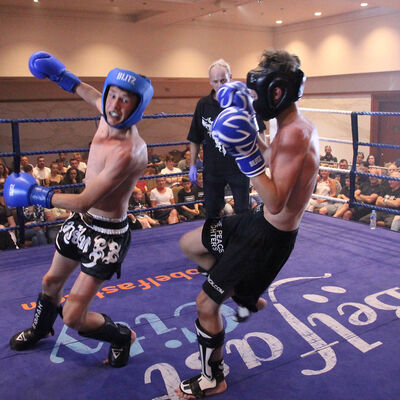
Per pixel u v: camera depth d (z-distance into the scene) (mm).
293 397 1877
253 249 1762
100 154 1840
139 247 3668
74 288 1917
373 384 1950
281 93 1562
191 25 10219
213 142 3250
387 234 3875
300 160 1576
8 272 3199
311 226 4156
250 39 11148
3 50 8250
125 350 2084
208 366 1862
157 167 7957
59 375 2039
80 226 1959
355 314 2533
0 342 2297
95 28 9070
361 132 10617
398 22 8992
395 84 9672
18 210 3588
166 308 2639
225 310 2590
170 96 11938
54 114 10688
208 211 3475
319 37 10508
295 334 2340
